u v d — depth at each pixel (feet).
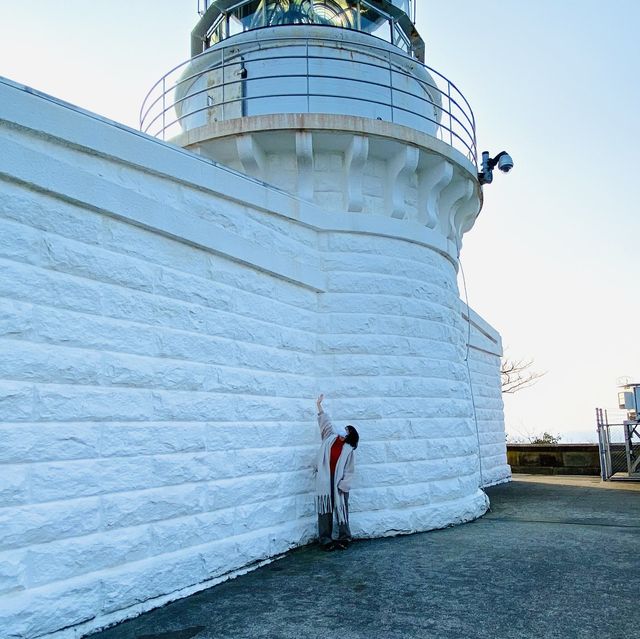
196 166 23.06
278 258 27.02
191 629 16.85
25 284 16.63
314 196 31.99
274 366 26.30
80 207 18.45
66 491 16.97
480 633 15.89
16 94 16.96
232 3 39.40
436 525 30.86
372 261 31.63
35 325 16.74
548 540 27.48
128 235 19.97
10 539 15.43
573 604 18.10
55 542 16.51
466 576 21.44
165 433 20.36
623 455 63.87
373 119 31.27
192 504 21.06
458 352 35.96
